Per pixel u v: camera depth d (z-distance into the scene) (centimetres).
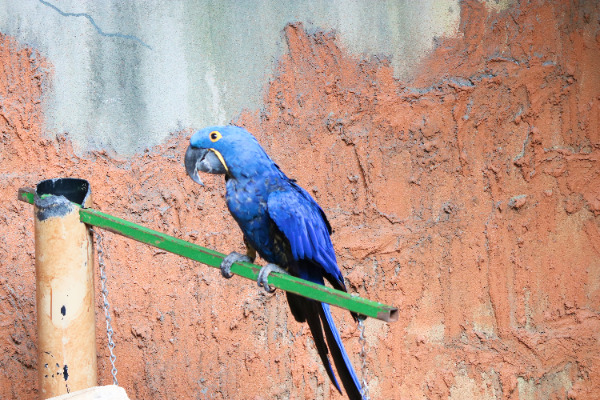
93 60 771
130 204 767
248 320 764
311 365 763
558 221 786
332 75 792
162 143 779
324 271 523
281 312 768
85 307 486
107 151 771
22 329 732
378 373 769
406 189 787
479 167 789
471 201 786
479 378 775
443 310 779
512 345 777
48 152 763
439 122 789
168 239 464
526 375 773
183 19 782
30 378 730
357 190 785
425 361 774
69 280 476
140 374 746
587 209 786
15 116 759
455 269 780
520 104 789
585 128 788
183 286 761
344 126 788
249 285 768
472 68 794
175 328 755
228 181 492
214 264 462
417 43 797
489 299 781
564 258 785
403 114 791
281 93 789
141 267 757
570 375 779
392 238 779
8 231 742
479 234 784
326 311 471
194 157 482
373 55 796
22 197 493
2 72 763
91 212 472
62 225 470
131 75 777
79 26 769
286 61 792
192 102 785
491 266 780
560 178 786
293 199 486
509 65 791
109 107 774
